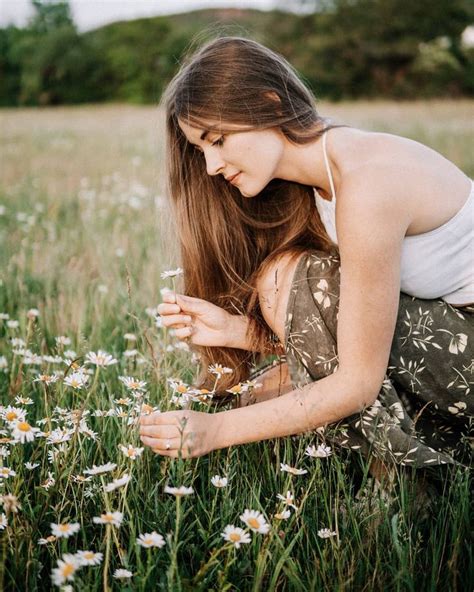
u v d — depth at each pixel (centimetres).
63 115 2536
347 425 172
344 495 163
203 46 173
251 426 158
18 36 5350
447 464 167
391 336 160
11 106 5156
